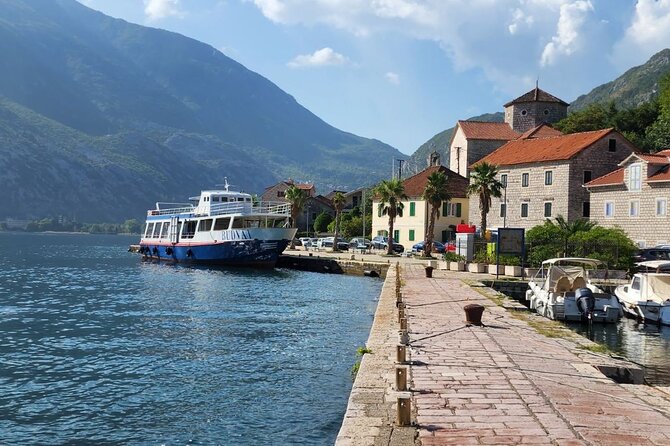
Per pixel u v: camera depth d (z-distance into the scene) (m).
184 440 15.77
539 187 70.44
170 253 79.06
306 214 130.62
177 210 82.69
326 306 40.09
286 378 21.44
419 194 84.00
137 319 34.62
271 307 39.59
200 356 24.92
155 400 18.98
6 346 27.17
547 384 13.50
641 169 58.69
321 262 68.75
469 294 32.94
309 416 17.44
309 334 29.75
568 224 57.31
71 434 16.27
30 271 70.69
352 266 64.06
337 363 23.67
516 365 15.40
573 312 32.19
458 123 98.88
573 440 9.82
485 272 48.31
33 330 31.22
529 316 25.16
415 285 37.84
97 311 38.03
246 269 69.38
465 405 11.81
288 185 136.75
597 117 99.75
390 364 15.62
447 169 88.25
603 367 15.58
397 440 9.87
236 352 25.66
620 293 36.25
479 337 19.66
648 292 33.94
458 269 50.66
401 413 10.59
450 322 22.91
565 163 67.56
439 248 77.69
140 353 25.56
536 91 100.44
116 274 65.94
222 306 40.19
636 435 10.10
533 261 48.66
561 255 47.22
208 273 65.88
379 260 66.12
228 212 71.25
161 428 16.61
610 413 11.38
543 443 9.68
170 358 24.59
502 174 75.06
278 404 18.50
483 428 10.43
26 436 16.11
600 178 64.31
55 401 18.95
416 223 84.75
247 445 15.37
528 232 52.50
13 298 45.12
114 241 194.62
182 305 40.69
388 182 75.31
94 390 20.12
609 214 62.19
